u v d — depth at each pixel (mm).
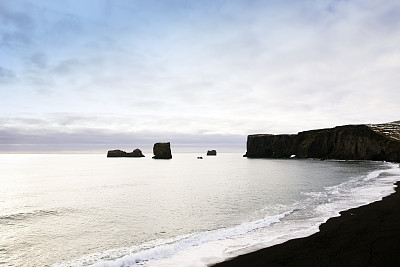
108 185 54812
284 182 51719
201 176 72062
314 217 22219
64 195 41906
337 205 26391
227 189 45031
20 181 64562
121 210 29625
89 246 18094
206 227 22016
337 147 134375
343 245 14625
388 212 21562
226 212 27219
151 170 99750
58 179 69062
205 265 13211
